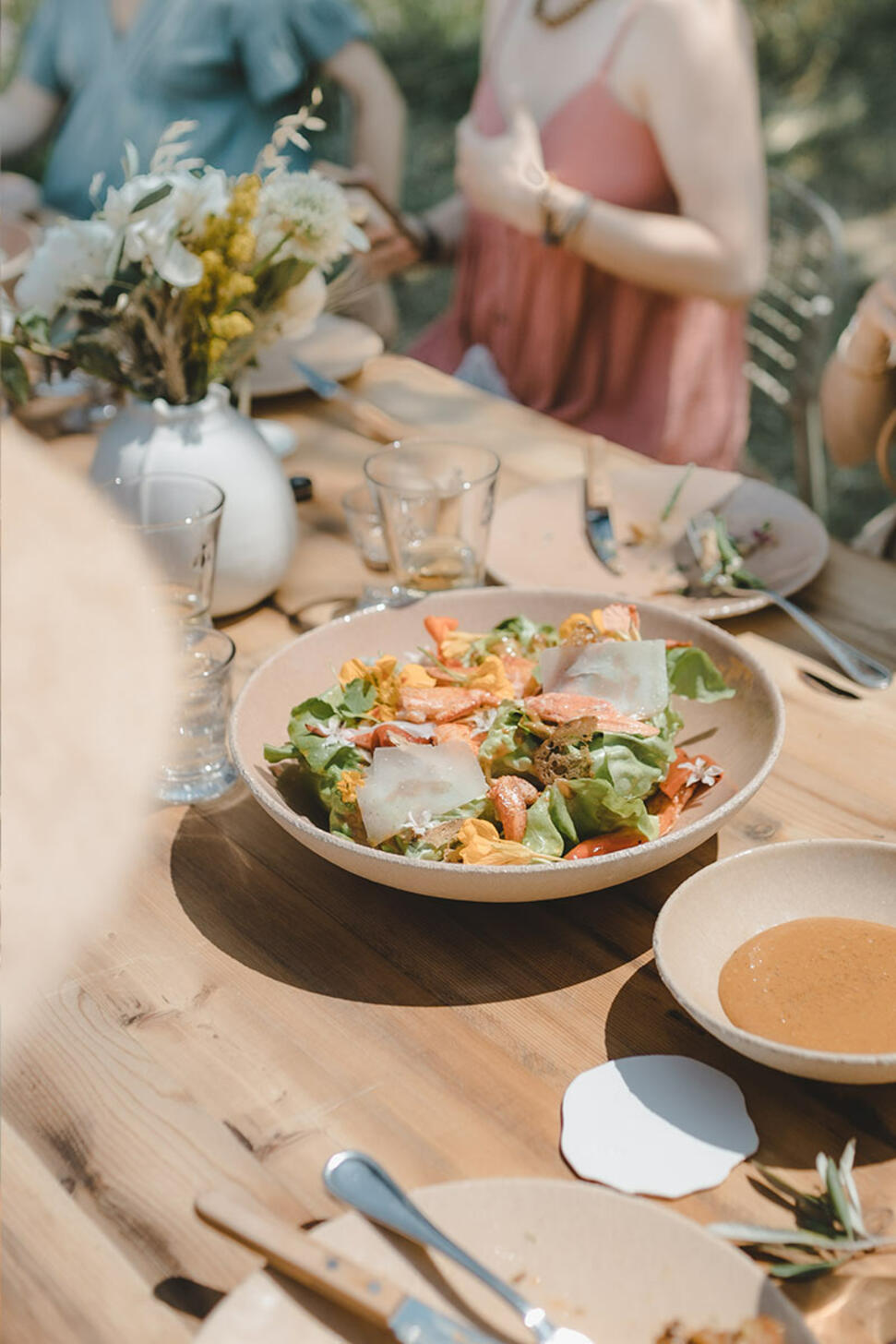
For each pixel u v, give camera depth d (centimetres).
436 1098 84
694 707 115
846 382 190
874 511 398
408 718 102
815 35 638
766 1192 76
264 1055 88
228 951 97
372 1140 81
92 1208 77
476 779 96
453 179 588
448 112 643
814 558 144
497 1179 71
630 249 216
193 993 93
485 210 230
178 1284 73
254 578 139
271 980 94
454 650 114
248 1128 82
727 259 219
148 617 116
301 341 210
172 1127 82
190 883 104
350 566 154
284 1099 84
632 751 96
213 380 137
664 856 92
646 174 225
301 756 102
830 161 583
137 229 121
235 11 262
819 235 257
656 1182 77
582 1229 69
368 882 104
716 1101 82
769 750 104
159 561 121
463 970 94
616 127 223
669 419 235
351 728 104
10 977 94
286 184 132
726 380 240
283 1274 67
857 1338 68
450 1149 80
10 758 108
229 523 134
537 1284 67
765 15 635
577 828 96
